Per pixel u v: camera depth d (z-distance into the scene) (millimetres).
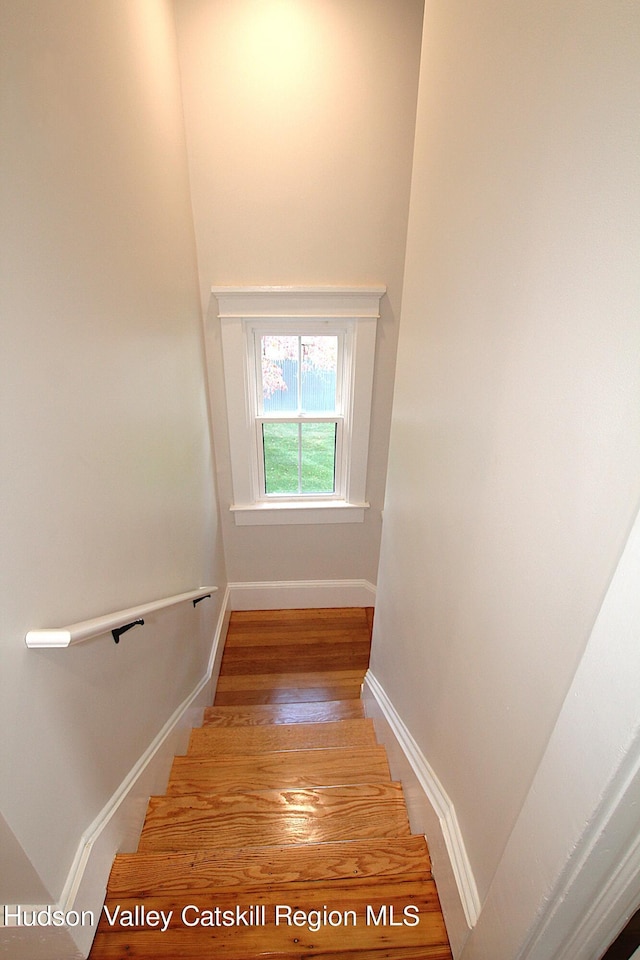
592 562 532
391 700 1685
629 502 461
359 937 980
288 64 1806
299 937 974
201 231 2059
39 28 786
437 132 1045
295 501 2803
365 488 2752
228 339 2270
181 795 1373
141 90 1345
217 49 1771
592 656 522
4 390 694
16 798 739
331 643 2871
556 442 606
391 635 1663
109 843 1064
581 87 522
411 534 1357
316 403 2568
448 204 992
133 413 1279
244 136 1907
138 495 1318
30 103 759
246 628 2967
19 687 743
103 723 1080
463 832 977
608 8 465
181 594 1711
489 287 803
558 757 598
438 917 1018
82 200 964
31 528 771
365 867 1106
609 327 490
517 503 721
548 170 604
